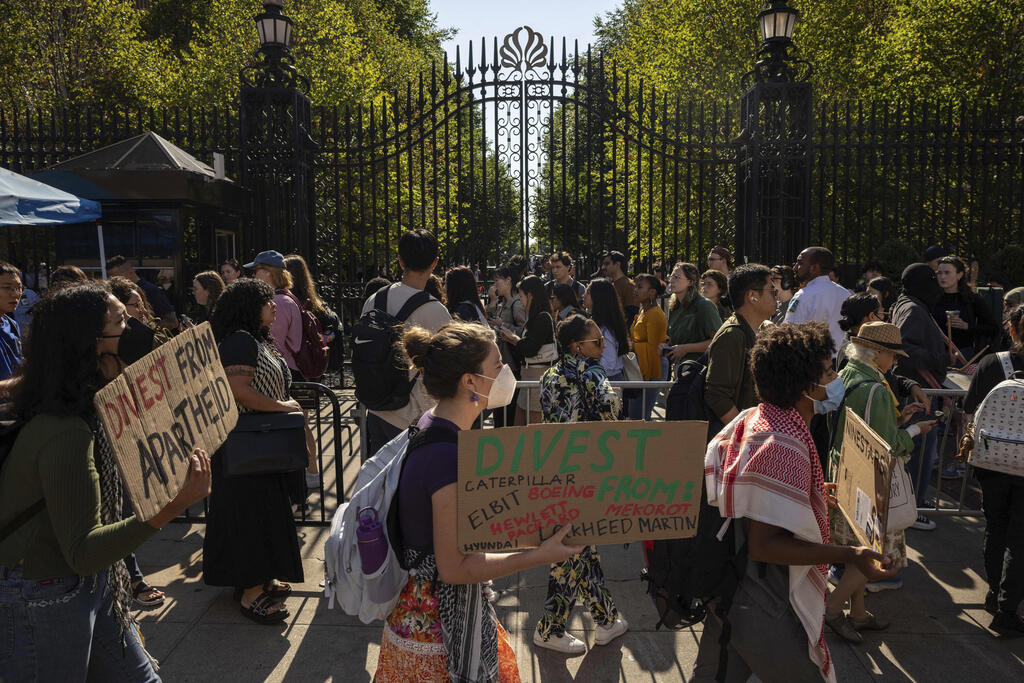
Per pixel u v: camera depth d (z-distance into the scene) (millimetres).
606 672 3256
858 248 8828
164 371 2000
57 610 1985
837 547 2031
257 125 8836
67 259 7812
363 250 9094
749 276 3129
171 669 3254
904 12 16531
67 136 8750
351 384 9867
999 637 3531
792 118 8797
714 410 3117
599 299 5609
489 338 2014
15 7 17203
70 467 1882
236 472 3416
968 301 6578
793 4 17906
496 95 8797
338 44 16125
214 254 8500
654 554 2465
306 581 4141
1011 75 14375
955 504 5504
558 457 1893
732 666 2383
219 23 17047
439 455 1898
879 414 3385
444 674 1970
